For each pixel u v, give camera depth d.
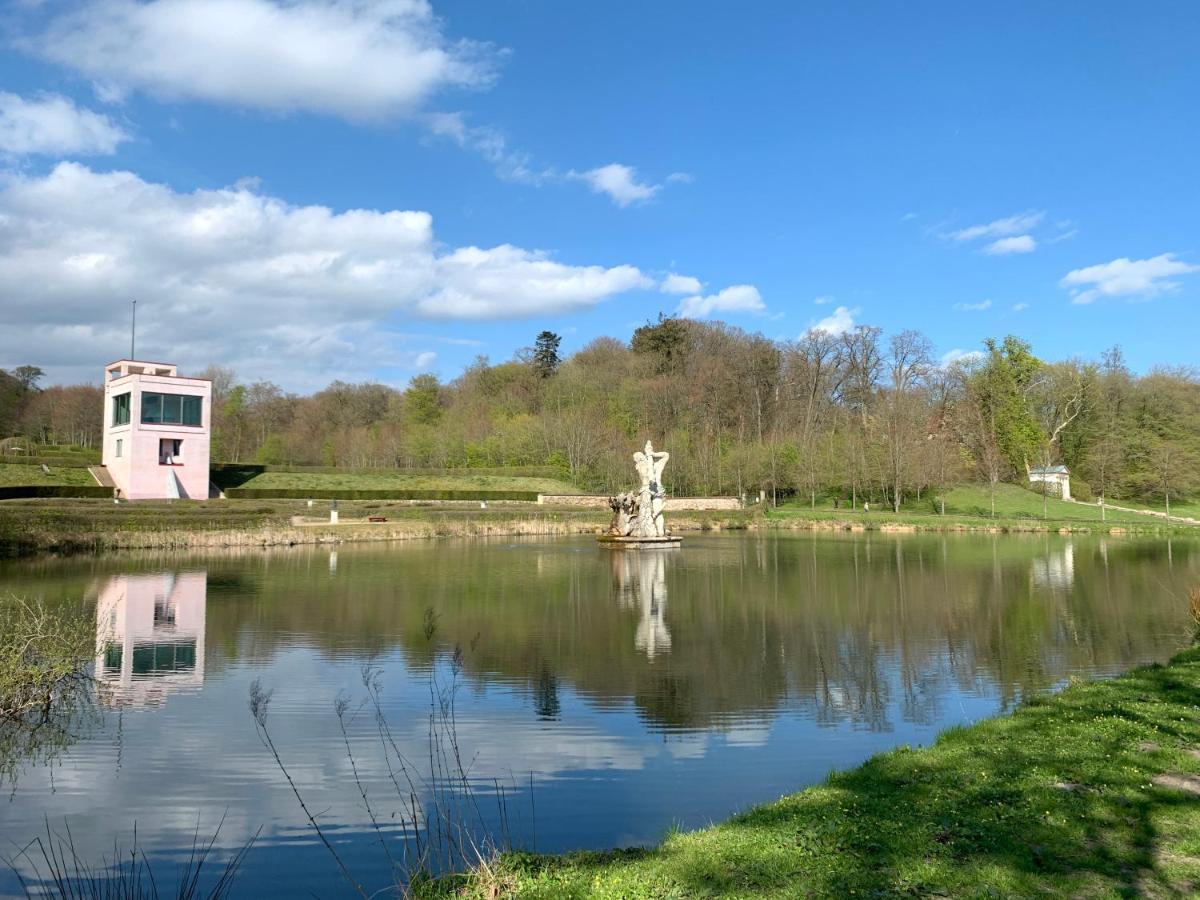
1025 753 8.73
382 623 19.08
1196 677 12.36
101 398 89.00
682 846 6.77
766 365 85.62
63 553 33.31
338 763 10.02
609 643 17.19
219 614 20.08
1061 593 25.30
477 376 101.06
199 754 10.31
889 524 57.81
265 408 97.69
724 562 34.19
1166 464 68.19
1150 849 6.31
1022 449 77.00
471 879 6.45
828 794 7.80
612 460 69.19
